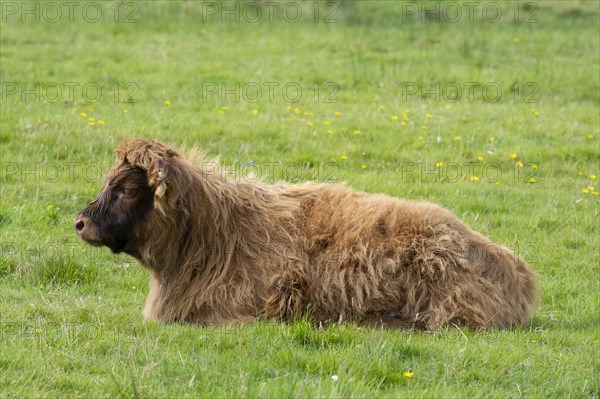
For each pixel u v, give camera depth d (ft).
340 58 95.40
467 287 33.71
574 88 85.76
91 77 84.02
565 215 52.85
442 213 35.55
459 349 30.48
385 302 34.01
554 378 29.14
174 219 34.19
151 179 33.19
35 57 91.86
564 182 59.82
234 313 33.76
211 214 34.58
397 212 35.19
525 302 35.58
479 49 99.81
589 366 30.48
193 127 65.21
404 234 34.53
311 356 29.35
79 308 34.99
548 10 118.52
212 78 84.74
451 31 108.88
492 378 28.81
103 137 62.08
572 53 99.50
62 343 30.09
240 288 33.91
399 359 29.96
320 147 62.90
